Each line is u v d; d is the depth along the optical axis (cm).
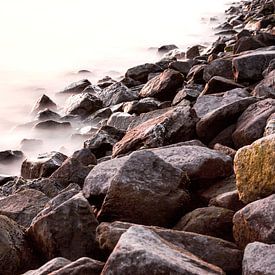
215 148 1455
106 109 2781
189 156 1234
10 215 1315
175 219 1075
